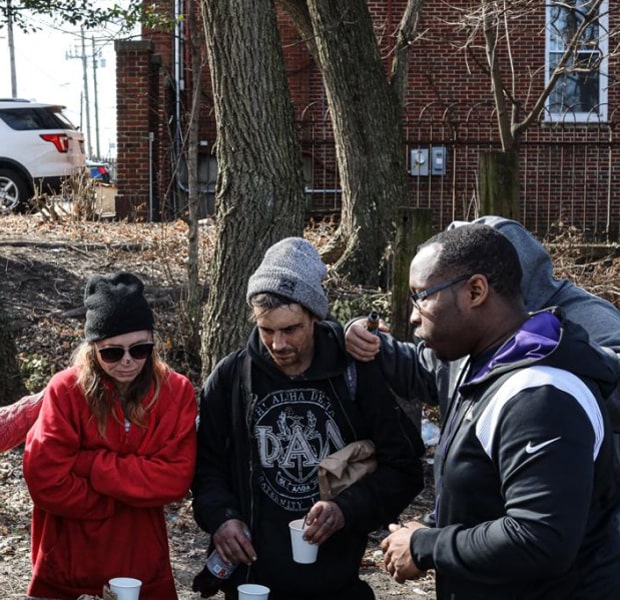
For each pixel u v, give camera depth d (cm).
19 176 1689
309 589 331
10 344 673
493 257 260
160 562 346
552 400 242
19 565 513
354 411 328
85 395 331
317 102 1759
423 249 269
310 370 326
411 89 1781
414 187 1750
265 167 711
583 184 1770
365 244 1003
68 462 329
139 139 1686
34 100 1773
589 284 983
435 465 281
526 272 320
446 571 255
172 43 1720
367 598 346
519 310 263
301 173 730
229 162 716
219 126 720
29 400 356
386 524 330
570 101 1777
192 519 595
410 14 1077
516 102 1131
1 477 627
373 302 891
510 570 241
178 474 332
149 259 1029
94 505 333
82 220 1280
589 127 1692
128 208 1647
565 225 1516
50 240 1093
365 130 1017
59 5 1088
